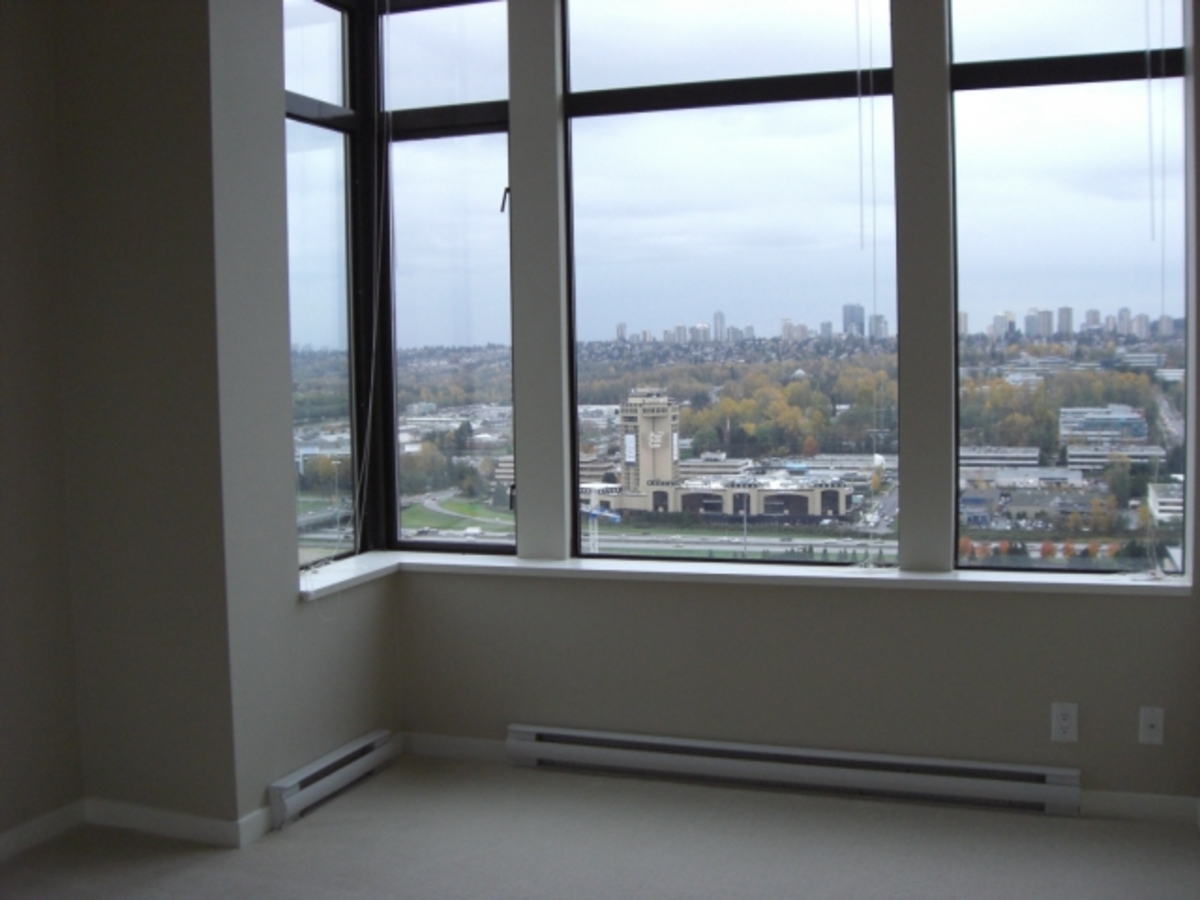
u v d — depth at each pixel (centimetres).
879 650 375
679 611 394
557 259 408
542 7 402
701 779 393
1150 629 351
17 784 340
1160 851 329
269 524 357
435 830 353
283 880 319
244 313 345
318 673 382
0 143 331
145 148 338
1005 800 360
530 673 412
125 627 352
